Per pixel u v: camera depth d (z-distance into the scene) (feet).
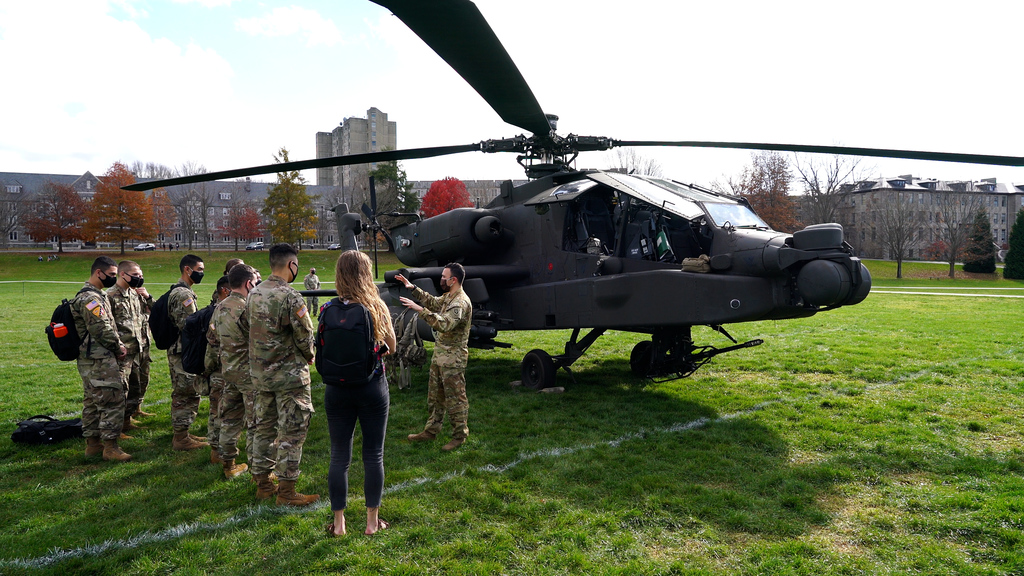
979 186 282.36
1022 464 14.58
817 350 32.27
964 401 20.97
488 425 19.19
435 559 10.50
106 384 16.33
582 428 18.74
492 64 12.75
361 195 203.62
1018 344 33.71
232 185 301.02
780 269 16.63
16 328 48.37
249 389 13.89
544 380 23.81
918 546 10.73
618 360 31.12
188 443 17.44
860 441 16.76
